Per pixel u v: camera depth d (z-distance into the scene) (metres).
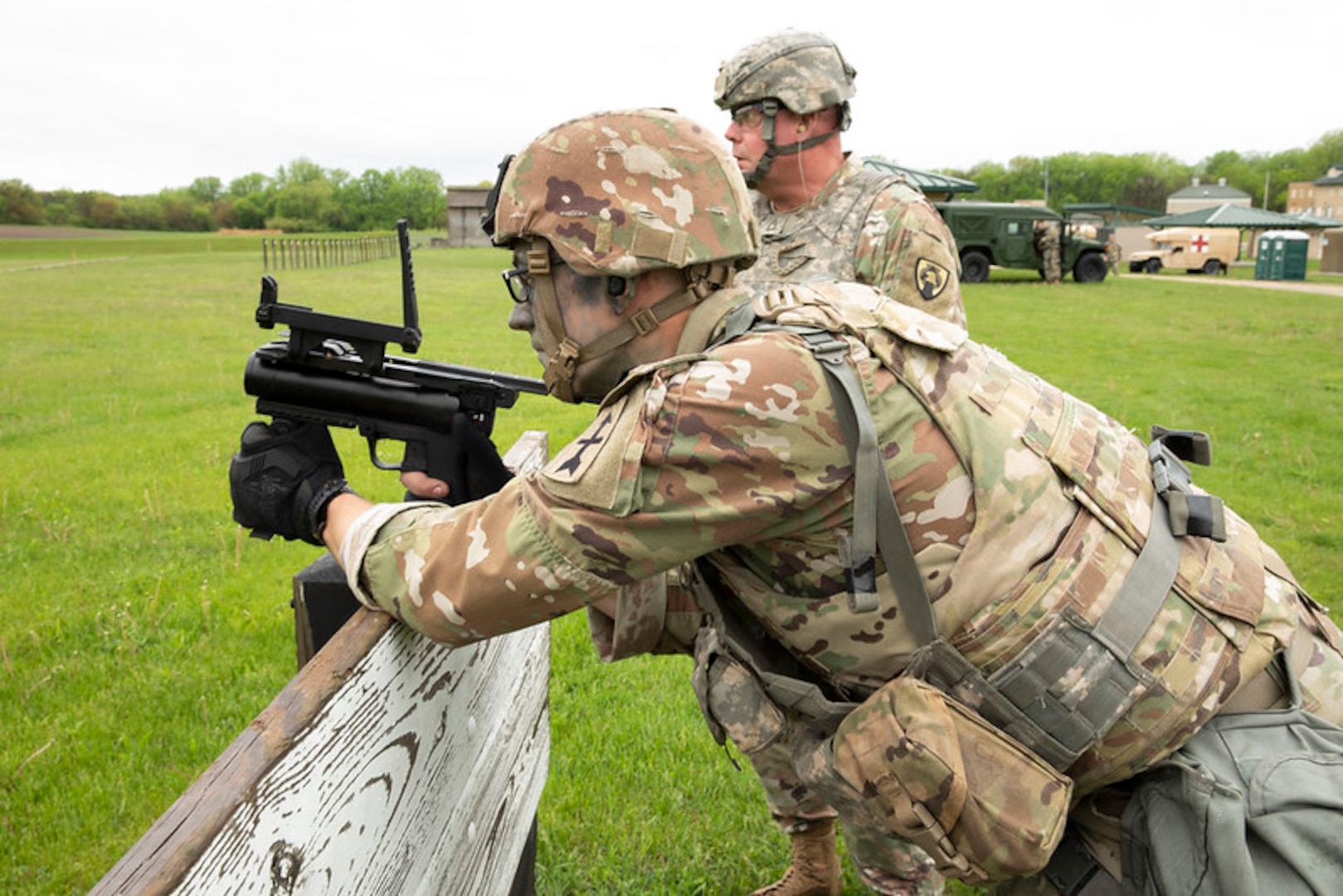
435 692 1.55
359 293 18.89
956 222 25.89
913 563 1.42
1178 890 1.44
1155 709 1.47
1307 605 1.71
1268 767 1.45
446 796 1.63
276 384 1.58
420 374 1.62
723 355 1.38
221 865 0.90
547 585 1.34
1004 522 1.43
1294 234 33.69
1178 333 14.92
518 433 7.36
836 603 1.49
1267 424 8.41
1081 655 1.44
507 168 1.55
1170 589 1.50
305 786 1.09
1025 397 1.54
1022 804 1.44
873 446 1.35
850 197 3.12
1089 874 1.64
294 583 1.68
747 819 2.96
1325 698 1.61
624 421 1.35
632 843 2.82
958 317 3.06
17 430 7.19
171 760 3.17
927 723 1.44
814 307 1.47
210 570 4.71
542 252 1.48
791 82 3.03
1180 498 1.55
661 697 3.64
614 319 1.49
